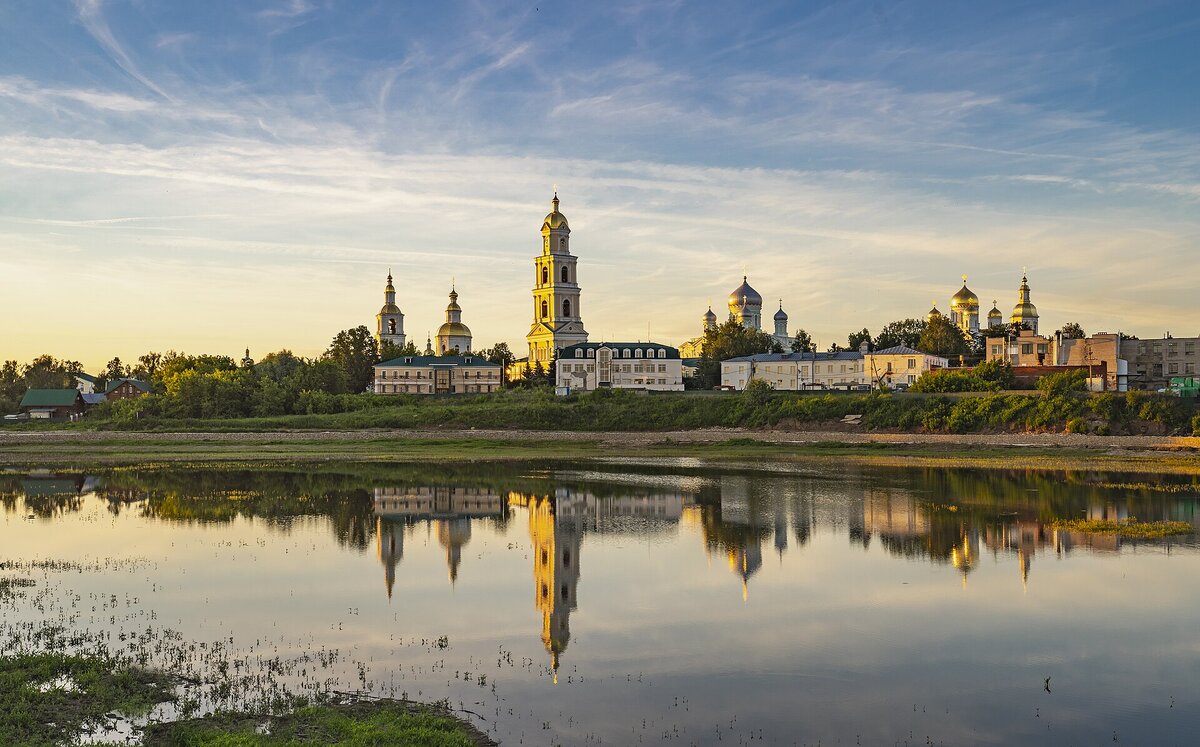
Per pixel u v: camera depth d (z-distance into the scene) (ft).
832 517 231.50
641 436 497.46
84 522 228.02
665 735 96.43
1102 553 184.75
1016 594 154.40
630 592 157.48
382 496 277.64
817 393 553.23
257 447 468.34
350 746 89.10
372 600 151.12
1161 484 285.23
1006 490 275.80
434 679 112.37
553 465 374.84
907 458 383.86
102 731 93.76
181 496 278.05
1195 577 164.86
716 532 213.66
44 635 128.26
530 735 95.61
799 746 94.27
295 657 120.37
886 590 157.89
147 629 132.36
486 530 218.38
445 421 555.28
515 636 131.34
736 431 504.43
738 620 140.05
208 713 99.25
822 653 124.06
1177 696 108.78
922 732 98.22
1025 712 103.91
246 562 180.45
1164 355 599.57
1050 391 454.40
